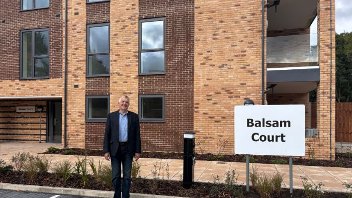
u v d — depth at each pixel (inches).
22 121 655.8
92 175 302.0
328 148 413.7
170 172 329.1
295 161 396.5
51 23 559.8
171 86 477.1
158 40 489.1
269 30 646.5
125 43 502.6
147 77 489.7
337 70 1467.8
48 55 562.6
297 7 510.6
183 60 472.1
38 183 286.5
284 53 457.1
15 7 586.6
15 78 581.3
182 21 474.0
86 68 522.3
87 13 526.3
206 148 455.2
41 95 561.3
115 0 510.3
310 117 676.1
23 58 581.6
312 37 448.1
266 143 254.5
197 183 280.2
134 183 277.1
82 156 441.4
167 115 477.4
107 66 515.8
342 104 690.8
